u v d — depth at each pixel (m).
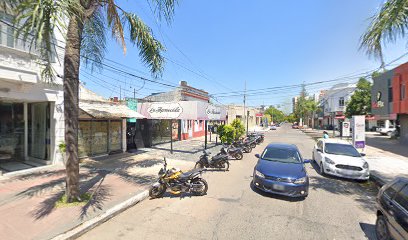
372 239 4.35
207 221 4.96
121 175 8.38
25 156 10.23
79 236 4.29
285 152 7.88
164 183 6.45
